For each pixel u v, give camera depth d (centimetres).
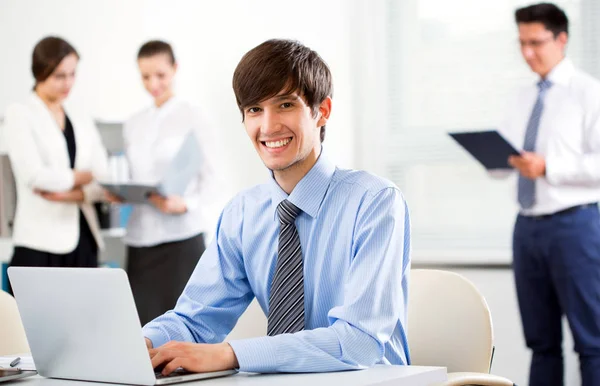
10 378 158
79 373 156
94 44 417
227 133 472
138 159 409
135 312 141
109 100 422
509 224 469
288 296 179
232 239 197
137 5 435
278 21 489
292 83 174
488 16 478
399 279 175
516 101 407
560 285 375
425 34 496
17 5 389
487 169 389
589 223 371
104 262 422
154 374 145
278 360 156
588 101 381
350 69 509
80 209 386
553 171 370
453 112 487
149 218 402
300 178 184
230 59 475
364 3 506
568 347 417
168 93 412
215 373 152
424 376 154
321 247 183
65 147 382
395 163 503
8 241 379
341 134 500
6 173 375
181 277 402
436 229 488
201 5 461
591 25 446
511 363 449
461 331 201
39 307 157
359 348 161
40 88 379
